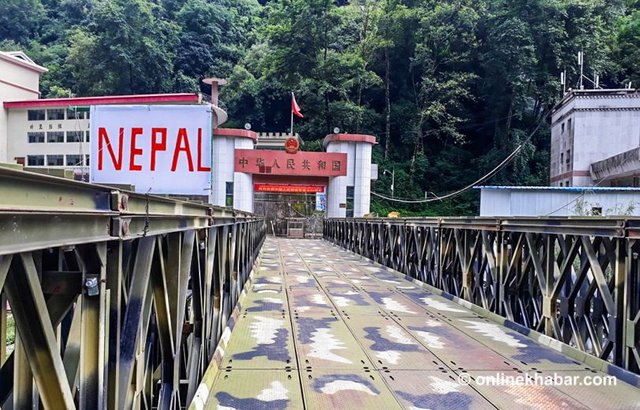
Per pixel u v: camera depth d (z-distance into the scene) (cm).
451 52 3234
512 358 383
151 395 246
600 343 370
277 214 2534
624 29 3052
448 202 2938
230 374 338
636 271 328
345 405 288
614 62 2989
